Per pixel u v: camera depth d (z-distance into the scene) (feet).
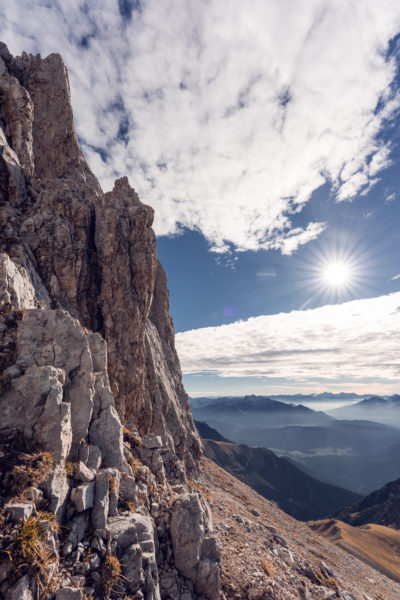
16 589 22.80
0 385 35.40
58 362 42.55
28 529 24.97
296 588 52.06
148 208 99.04
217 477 152.87
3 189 73.61
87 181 129.18
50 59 120.98
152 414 97.66
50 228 73.77
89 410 42.65
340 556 130.41
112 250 84.69
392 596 106.83
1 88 85.35
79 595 25.40
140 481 48.11
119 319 82.94
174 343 172.04
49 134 115.03
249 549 59.31
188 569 39.29
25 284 53.78
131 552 32.22
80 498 32.48
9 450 31.32
